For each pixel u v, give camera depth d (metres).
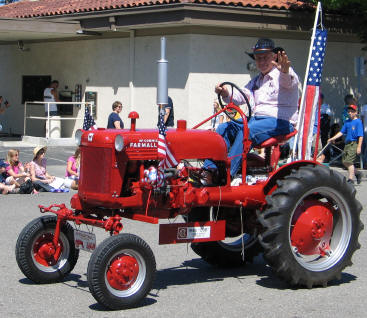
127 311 5.65
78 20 18.47
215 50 16.66
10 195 11.72
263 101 6.98
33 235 6.32
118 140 5.70
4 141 20.05
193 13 15.50
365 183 14.33
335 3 15.83
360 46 19.38
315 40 6.80
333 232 6.63
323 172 6.38
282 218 6.11
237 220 6.90
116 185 5.88
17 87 23.00
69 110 20.45
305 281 6.28
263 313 5.62
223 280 6.73
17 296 6.07
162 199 6.06
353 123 13.73
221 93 6.95
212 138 6.36
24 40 22.06
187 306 5.81
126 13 16.69
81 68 19.92
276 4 16.36
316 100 6.86
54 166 15.20
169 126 14.08
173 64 16.81
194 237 6.21
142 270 5.75
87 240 5.96
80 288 6.34
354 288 6.45
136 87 17.92
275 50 7.00
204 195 6.14
